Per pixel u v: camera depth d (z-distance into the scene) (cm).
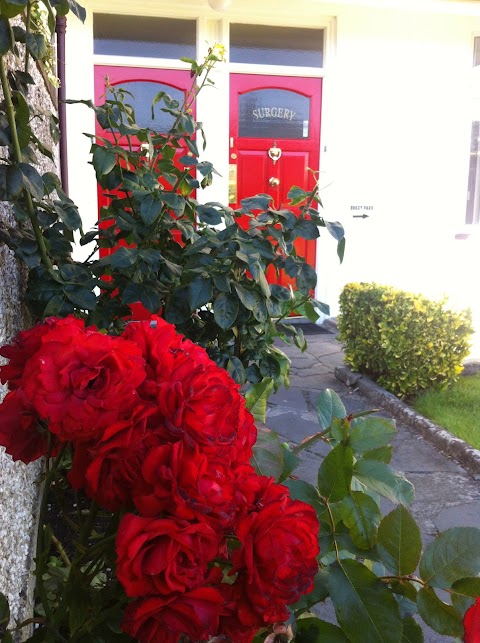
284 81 607
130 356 89
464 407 405
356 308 471
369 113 623
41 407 83
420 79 626
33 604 186
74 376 84
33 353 102
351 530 112
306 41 612
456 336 432
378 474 121
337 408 149
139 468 83
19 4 129
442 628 100
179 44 580
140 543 75
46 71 255
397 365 428
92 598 128
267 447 129
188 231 236
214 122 593
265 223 229
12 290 190
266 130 612
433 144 640
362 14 602
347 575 105
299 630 110
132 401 85
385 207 641
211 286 198
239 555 84
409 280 657
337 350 564
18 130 160
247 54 600
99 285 201
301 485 120
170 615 78
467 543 104
